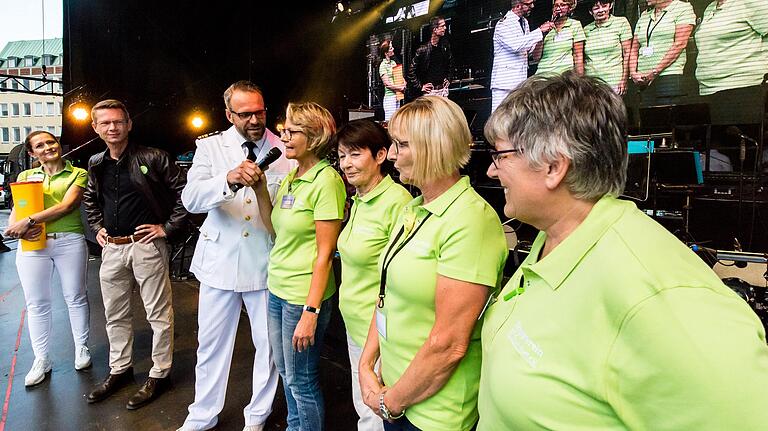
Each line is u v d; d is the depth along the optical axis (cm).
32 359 273
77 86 720
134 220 219
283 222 156
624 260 51
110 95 741
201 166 182
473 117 511
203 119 845
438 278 88
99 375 251
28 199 230
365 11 775
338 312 270
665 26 475
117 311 230
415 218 101
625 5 501
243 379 247
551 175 59
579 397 53
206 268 185
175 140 847
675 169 344
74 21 696
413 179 99
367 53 795
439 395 91
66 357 272
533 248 72
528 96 61
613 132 57
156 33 757
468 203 91
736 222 359
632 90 506
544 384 56
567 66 552
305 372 158
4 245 608
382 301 104
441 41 691
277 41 824
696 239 372
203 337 189
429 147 92
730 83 443
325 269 147
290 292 156
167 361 231
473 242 86
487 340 72
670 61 477
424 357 89
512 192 64
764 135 421
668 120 452
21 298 399
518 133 61
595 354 51
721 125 451
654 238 52
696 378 42
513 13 596
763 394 40
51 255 243
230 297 186
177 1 747
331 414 212
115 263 222
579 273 56
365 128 130
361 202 133
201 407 194
